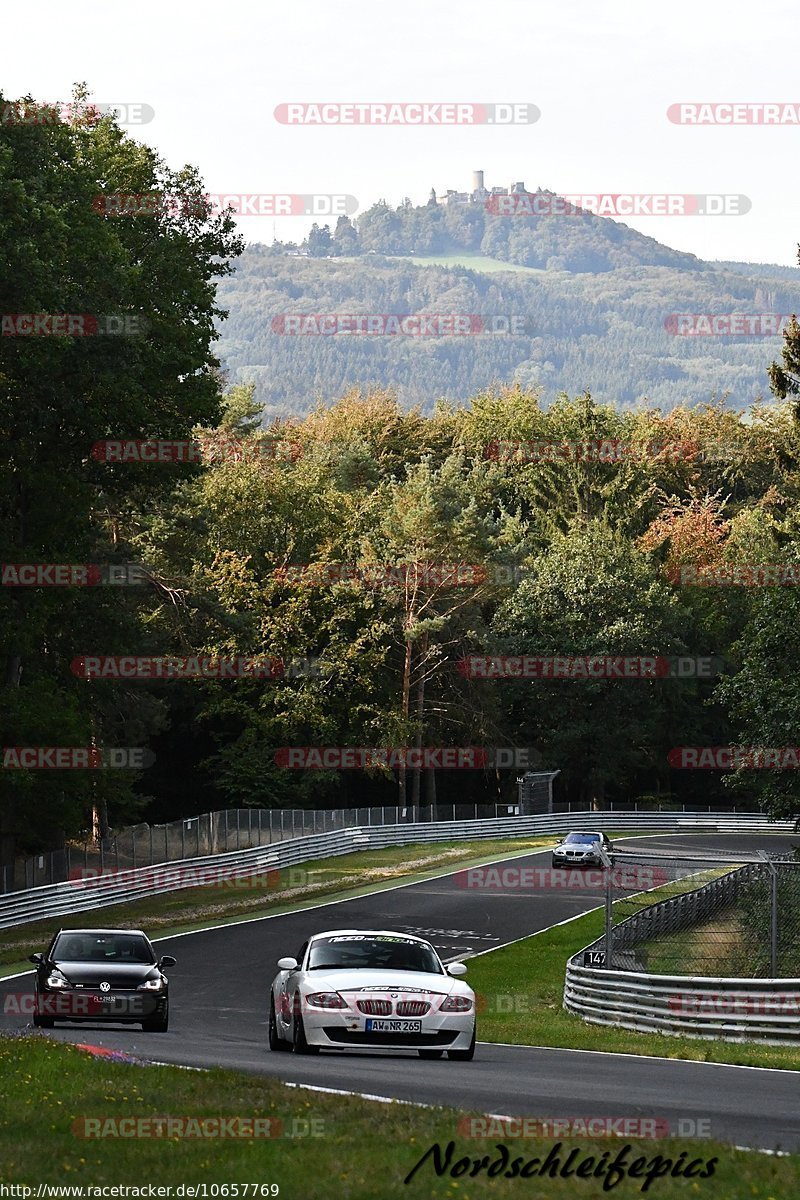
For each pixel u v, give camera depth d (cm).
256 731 19412
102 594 12612
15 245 8906
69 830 11819
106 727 16062
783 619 9188
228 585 18950
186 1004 6875
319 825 16012
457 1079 3653
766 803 9250
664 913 7700
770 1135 2808
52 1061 3612
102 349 9631
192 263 11200
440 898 12412
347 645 19488
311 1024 4147
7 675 11019
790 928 7569
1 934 9706
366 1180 2227
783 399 13912
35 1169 2327
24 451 10319
